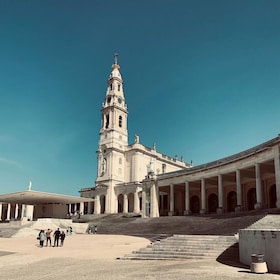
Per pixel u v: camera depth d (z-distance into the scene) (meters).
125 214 74.12
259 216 31.72
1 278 14.41
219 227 35.34
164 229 43.41
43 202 77.12
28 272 16.14
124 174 90.38
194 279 12.63
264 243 15.15
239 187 45.97
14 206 102.88
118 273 14.98
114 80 97.81
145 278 13.30
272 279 12.45
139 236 42.22
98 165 91.56
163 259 19.92
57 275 14.95
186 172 58.38
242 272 14.24
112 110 94.19
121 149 91.00
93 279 13.54
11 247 30.92
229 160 49.28
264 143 41.19
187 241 22.84
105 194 86.62
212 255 19.52
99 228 53.66
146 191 64.62
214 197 62.06
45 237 32.62
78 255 23.62
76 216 80.88
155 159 94.38
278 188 36.41
